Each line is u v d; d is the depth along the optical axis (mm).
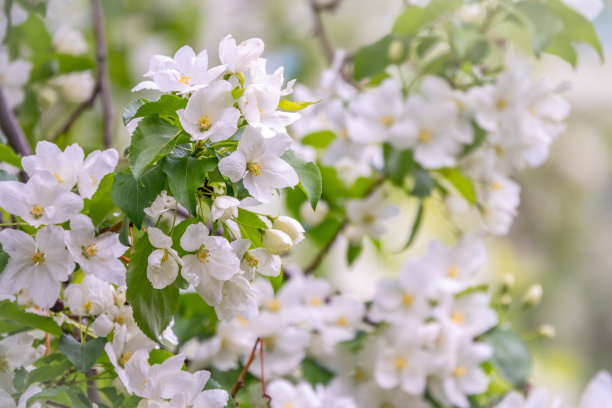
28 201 1290
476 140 1671
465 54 1685
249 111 1271
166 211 1309
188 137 1280
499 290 1696
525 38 1925
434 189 1731
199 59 1278
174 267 1284
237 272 1289
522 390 1620
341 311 1660
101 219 1309
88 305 1338
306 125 1761
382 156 1739
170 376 1306
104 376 1357
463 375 1612
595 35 1665
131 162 1263
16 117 1729
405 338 1619
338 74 1753
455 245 1659
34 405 1312
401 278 1646
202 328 1602
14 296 1340
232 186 1284
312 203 1297
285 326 1605
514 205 1741
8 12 1709
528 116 1670
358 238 1745
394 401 1639
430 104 1661
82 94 1854
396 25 1696
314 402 1560
